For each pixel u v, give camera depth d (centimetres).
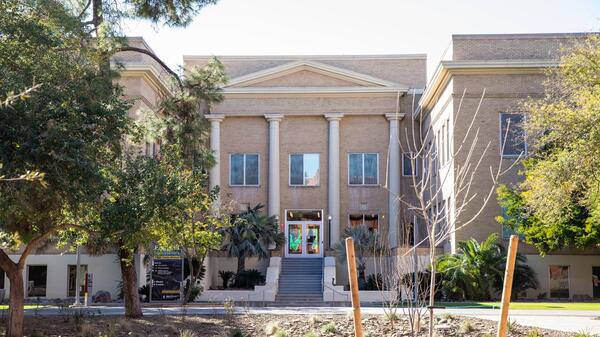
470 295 3612
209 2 2933
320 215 5103
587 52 2430
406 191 5028
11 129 1412
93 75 1920
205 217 2581
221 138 5147
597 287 3891
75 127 1581
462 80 3925
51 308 2944
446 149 4103
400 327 1888
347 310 2606
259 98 5131
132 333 1925
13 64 1653
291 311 2541
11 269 1859
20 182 1423
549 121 2308
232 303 2444
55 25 1883
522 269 3759
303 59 5112
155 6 2870
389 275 2141
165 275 3525
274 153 5084
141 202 1816
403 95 5109
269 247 4528
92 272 4094
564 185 2291
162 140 3097
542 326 1995
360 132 5116
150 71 3972
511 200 3625
